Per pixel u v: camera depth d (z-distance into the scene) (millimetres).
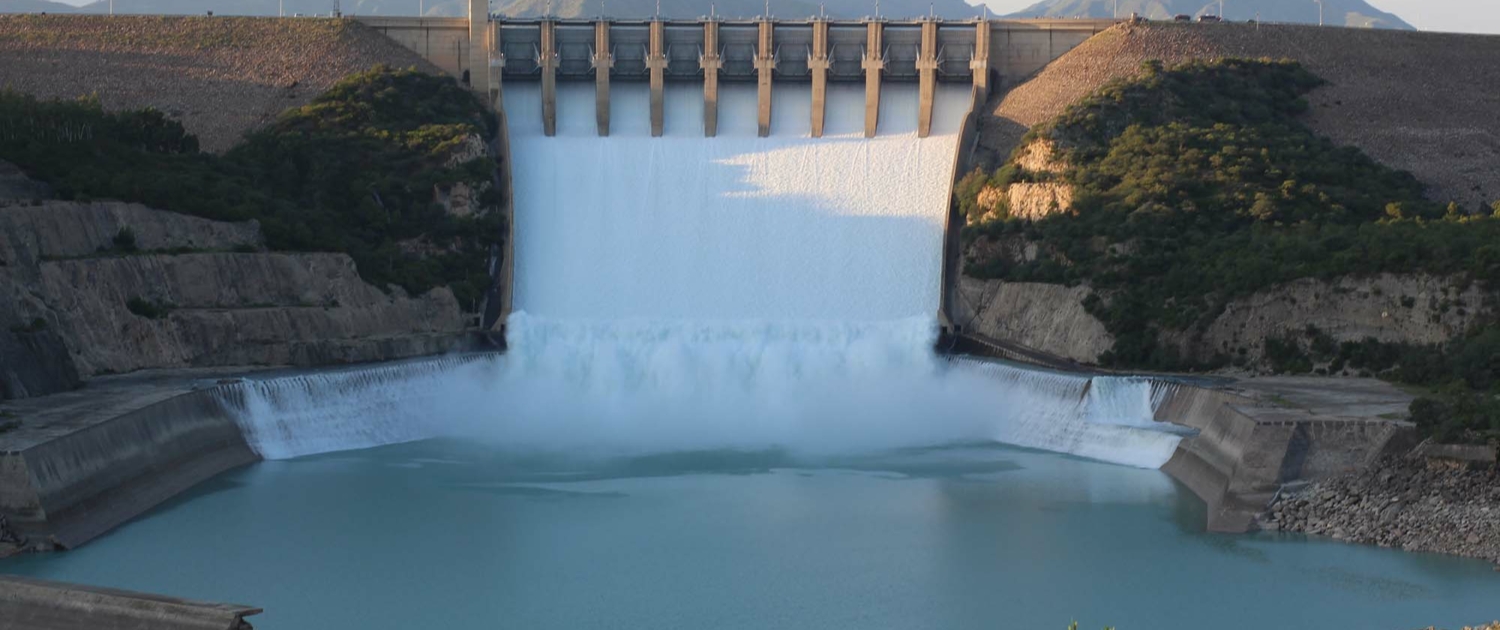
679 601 108062
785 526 125375
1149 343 166000
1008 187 191375
